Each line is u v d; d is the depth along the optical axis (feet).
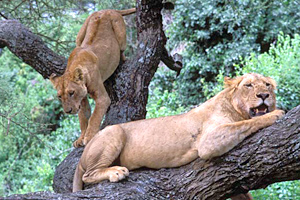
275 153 22.48
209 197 24.50
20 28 35.86
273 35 66.85
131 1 50.85
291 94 51.57
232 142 23.45
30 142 76.69
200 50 69.46
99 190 24.12
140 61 34.68
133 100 34.24
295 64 52.95
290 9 66.54
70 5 50.19
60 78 31.76
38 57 35.22
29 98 79.66
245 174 23.35
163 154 25.62
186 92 68.69
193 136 25.23
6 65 77.71
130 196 24.02
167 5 36.35
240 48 65.16
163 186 25.14
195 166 25.03
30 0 47.09
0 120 51.47
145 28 35.14
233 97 25.71
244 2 64.80
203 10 66.13
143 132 26.43
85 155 26.91
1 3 46.42
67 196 22.80
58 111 80.89
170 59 38.99
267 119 23.31
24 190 64.85
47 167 63.57
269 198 38.58
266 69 52.70
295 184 39.34
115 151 26.30
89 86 32.32
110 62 34.22
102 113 32.42
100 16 35.70
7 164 74.90
